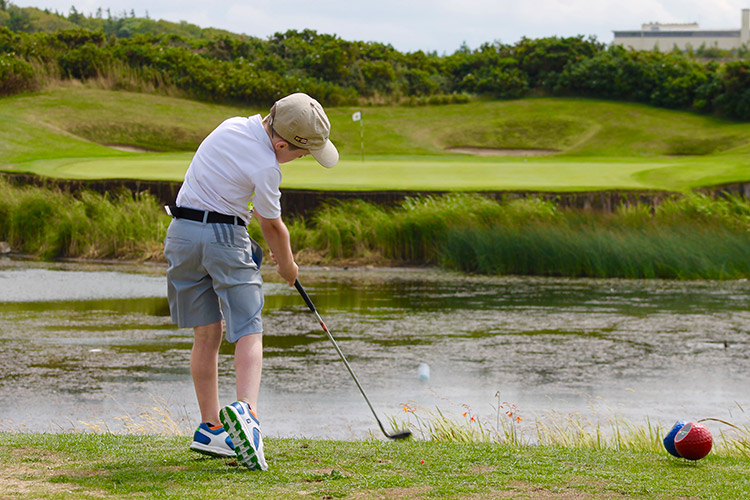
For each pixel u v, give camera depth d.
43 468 3.71
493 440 6.32
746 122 49.97
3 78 46.12
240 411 3.68
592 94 54.91
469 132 48.34
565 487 3.54
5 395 7.54
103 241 20.75
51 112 44.12
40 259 20.09
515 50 58.41
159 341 10.19
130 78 50.22
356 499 3.24
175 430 6.38
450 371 8.92
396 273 18.88
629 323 12.16
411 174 26.55
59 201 22.09
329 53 53.81
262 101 50.72
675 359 9.67
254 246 4.15
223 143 3.95
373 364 9.23
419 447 4.45
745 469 4.07
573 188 22.58
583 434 6.43
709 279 18.47
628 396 7.96
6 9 122.12
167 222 21.47
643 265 18.69
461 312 13.08
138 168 26.81
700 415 7.29
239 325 3.96
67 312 12.35
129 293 14.50
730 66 51.06
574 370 9.05
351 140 45.72
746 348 10.34
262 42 58.38
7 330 10.78
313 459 4.04
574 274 18.92
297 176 25.38
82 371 8.56
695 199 21.67
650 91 53.91
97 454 4.05
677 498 3.40
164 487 3.37
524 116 51.00
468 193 22.17
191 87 50.59
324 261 20.27
